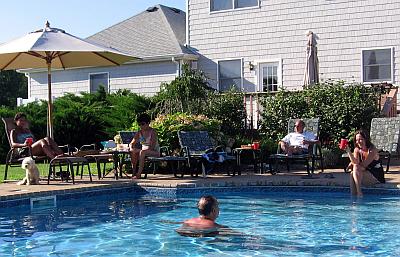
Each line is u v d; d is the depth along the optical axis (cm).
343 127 1459
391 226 700
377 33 1902
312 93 1508
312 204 887
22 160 1099
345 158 1203
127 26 2477
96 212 846
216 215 713
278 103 1547
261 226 711
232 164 1288
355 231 675
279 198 966
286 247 597
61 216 813
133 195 1045
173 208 879
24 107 1833
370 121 1441
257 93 1652
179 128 1326
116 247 609
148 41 2303
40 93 2498
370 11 1909
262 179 1089
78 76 2403
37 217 805
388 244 607
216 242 623
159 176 1223
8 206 859
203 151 1253
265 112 1577
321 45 1981
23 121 1159
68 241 644
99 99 2083
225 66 2134
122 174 1263
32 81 2516
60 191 942
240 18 2100
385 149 1237
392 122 1258
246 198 971
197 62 2180
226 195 1014
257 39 2073
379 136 1265
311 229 690
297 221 743
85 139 1852
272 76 2059
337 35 1959
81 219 787
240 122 1636
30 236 674
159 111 1745
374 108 1453
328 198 950
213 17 2147
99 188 1005
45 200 916
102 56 1287
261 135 1576
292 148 1218
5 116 1725
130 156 1194
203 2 2166
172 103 1702
